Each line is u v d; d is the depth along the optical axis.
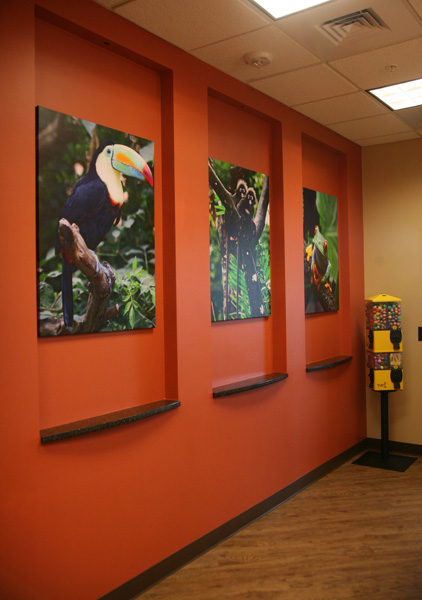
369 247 5.29
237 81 3.51
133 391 2.82
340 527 3.50
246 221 3.69
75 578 2.40
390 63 3.28
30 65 2.21
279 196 4.01
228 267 3.49
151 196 2.91
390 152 5.16
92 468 2.49
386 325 4.80
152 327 2.90
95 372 2.61
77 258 2.48
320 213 4.65
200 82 3.18
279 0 2.53
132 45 2.72
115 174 2.69
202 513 3.15
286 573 2.93
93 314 2.56
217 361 3.46
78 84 2.56
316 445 4.41
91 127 2.56
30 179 2.21
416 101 3.98
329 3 2.57
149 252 2.89
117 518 2.61
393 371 4.80
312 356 4.59
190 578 2.88
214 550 3.20
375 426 5.34
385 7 2.62
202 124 3.19
